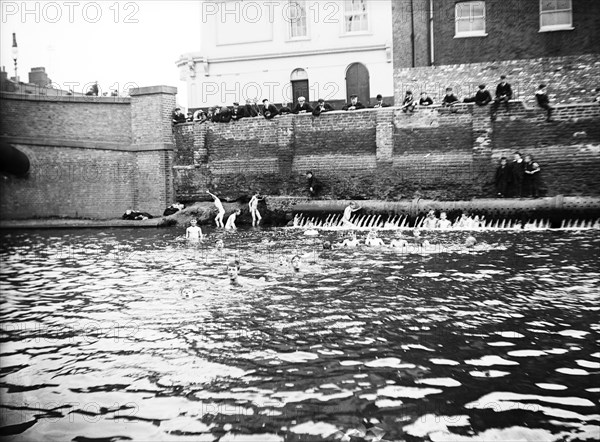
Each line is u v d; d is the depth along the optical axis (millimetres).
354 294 11992
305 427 6332
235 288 12828
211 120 30125
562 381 7391
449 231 22203
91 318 10633
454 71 28016
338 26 32250
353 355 8367
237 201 28984
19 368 8211
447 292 11969
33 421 6656
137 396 7203
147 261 16969
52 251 19516
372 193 27312
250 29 33344
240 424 6430
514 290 12008
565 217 22344
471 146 25688
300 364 8062
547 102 24344
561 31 26688
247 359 8297
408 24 28312
